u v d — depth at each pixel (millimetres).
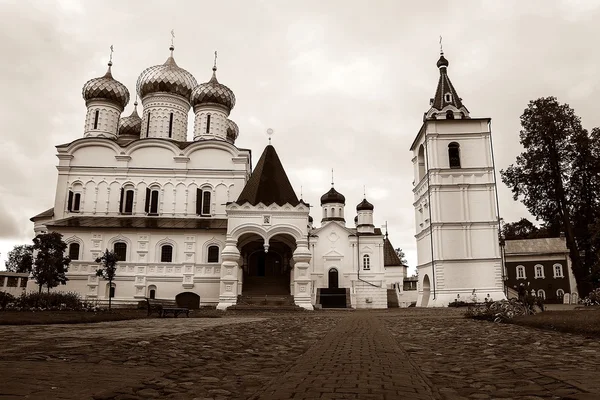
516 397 5617
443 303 44094
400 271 72875
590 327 12922
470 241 45219
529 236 75188
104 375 6637
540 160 48312
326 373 7148
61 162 47719
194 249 43250
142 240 43094
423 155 54094
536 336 12633
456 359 8953
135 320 21453
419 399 5480
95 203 47156
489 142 47031
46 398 5164
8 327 15828
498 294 44094
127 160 47969
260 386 6398
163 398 5582
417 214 54688
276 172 43438
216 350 10062
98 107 51312
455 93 51562
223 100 52312
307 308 37250
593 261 47906
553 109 48562
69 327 16062
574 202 48469
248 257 46750
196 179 48062
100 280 42031
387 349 10250
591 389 5734
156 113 52406
